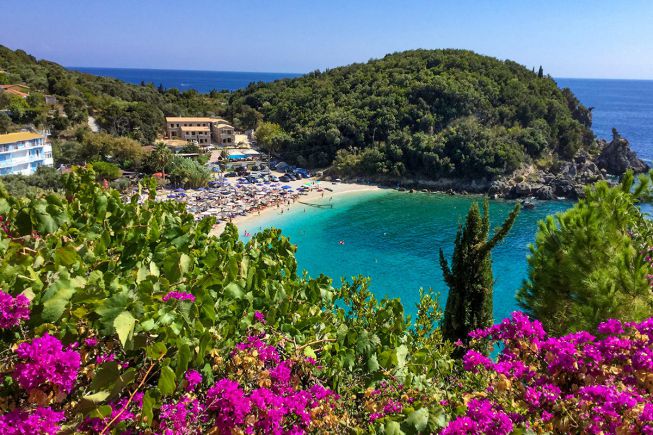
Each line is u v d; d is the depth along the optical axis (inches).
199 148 4256.9
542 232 511.8
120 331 131.9
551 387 171.2
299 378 173.5
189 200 2942.9
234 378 158.7
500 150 3740.2
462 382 199.6
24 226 200.5
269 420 134.4
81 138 3767.2
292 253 292.4
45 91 4586.6
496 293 1742.1
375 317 225.5
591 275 407.5
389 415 157.6
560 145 4458.7
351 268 2064.5
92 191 263.3
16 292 146.1
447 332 669.3
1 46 5620.1
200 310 168.7
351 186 3811.5
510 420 151.6
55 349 115.0
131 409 141.8
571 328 409.4
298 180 3892.7
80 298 144.3
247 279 215.9
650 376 174.4
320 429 148.7
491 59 5959.6
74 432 120.0
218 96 7140.8
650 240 428.1
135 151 3390.7
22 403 123.1
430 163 3846.0
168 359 145.2
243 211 2819.9
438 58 5748.0
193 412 137.6
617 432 147.8
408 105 4643.2
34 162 3006.9
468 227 648.4
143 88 6136.8
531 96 4768.7
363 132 4389.8
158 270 196.7
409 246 2377.0
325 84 5861.2
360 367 190.5
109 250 217.9
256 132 4896.7
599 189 466.9
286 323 214.5
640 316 362.9
